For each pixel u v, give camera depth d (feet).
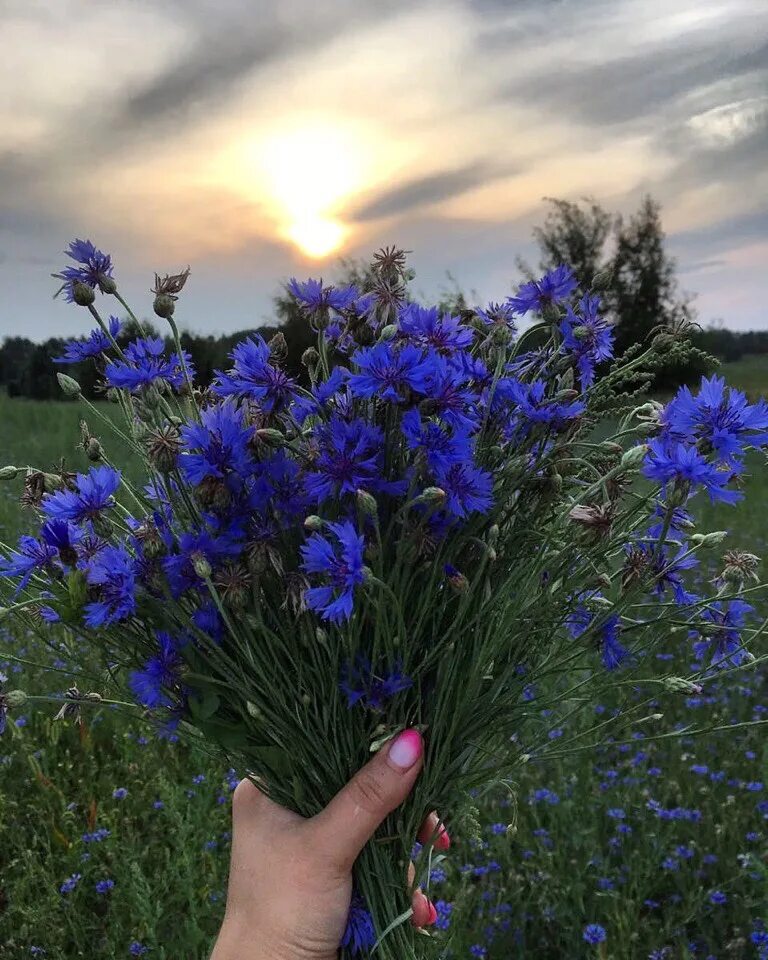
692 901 2.04
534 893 2.12
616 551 1.11
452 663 1.04
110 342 1.08
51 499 0.96
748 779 2.59
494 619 1.04
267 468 0.94
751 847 2.25
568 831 2.22
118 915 2.00
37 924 1.96
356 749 1.09
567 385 1.03
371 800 1.06
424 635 1.06
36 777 2.38
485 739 1.15
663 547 1.13
